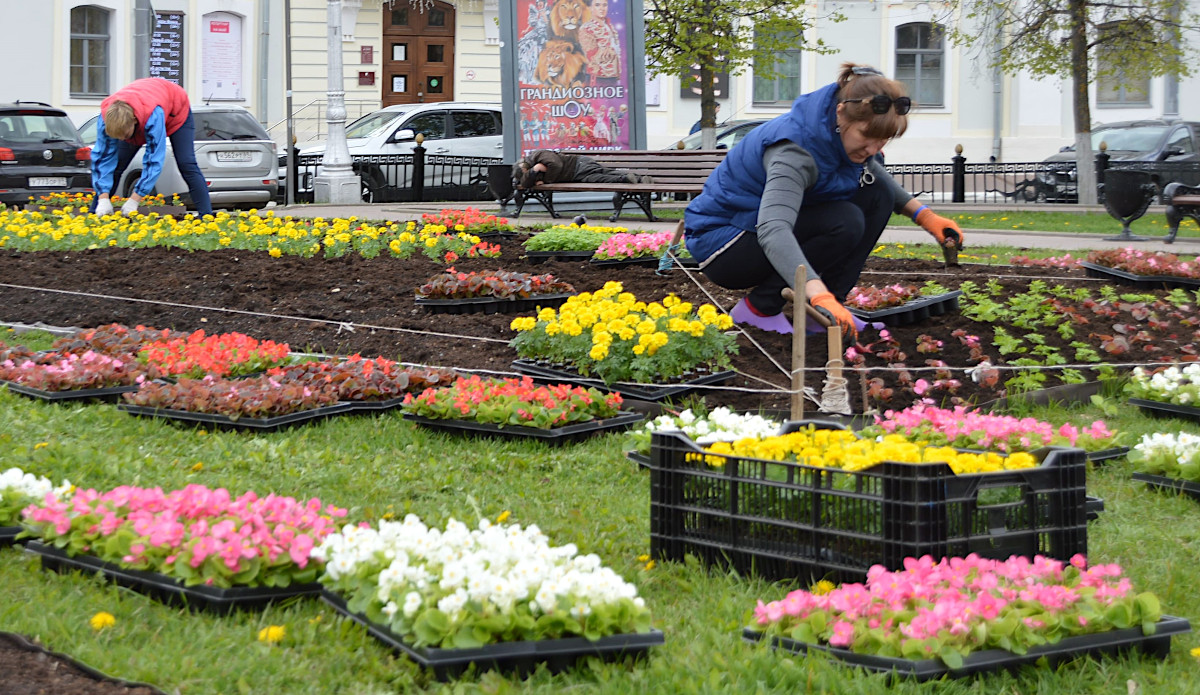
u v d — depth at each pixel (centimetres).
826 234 672
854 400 633
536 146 1661
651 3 2266
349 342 759
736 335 698
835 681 299
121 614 332
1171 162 2309
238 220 1249
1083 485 376
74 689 284
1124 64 2248
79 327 816
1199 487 483
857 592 325
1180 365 686
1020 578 338
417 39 2997
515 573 312
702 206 715
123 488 380
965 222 1714
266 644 314
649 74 2303
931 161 3288
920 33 3269
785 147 618
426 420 566
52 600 338
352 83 2956
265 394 569
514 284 848
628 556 406
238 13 2850
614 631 314
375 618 315
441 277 873
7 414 555
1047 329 780
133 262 1055
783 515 374
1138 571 401
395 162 2172
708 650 322
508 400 566
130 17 2780
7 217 1264
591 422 562
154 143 1327
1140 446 516
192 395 575
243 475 490
